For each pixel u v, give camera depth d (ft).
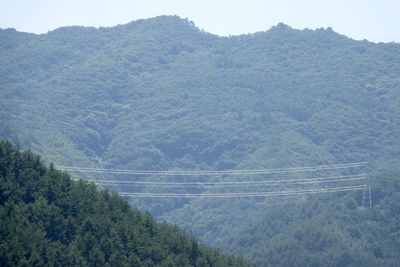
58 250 409.08
